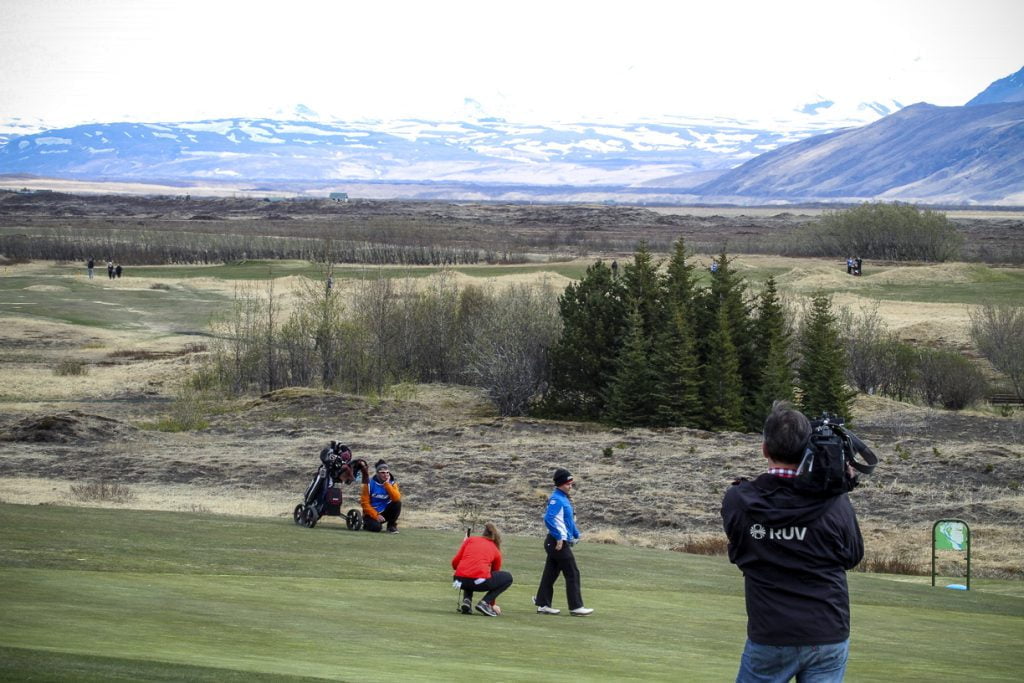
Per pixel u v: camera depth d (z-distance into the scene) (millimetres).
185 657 12227
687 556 31734
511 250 193500
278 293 130875
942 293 137250
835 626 8062
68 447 59969
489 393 82125
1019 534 42844
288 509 43188
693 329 79438
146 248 186000
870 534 43031
